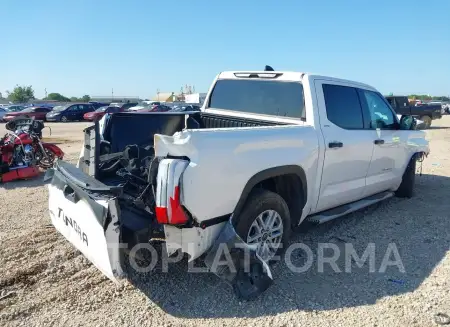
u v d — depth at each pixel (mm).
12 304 3182
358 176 4750
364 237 4652
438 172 8727
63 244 4359
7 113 33969
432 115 22531
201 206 2967
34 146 8656
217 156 3027
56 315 3043
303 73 4215
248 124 4582
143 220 3268
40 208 5816
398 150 5520
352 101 4625
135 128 4527
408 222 5191
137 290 3418
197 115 5133
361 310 3129
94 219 2916
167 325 2930
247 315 3059
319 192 4145
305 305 3197
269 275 3213
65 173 3498
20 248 4246
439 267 3863
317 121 4055
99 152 3912
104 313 3080
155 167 2945
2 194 6766
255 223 3430
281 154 3547
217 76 5262
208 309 3141
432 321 2967
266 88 4559
